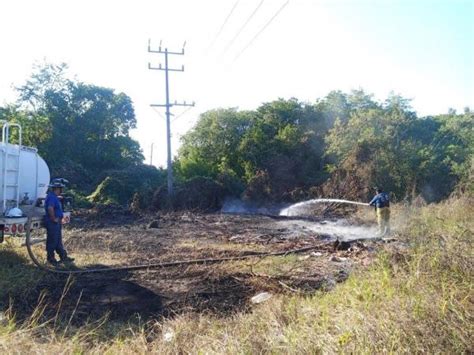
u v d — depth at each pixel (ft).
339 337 14.47
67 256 35.81
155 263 34.30
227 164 132.36
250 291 26.25
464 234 22.17
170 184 98.58
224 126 139.95
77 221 67.05
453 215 45.11
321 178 112.68
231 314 22.00
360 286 20.30
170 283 28.66
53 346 16.16
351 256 34.60
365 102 146.20
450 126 123.75
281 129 136.26
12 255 34.30
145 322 21.75
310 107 147.23
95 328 20.39
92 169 136.87
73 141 135.03
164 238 49.39
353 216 71.92
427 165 93.86
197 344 16.24
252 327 17.31
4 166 31.50
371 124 106.73
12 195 32.65
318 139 128.16
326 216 79.30
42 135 115.03
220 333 17.26
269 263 33.37
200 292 26.40
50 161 124.36
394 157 93.35
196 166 129.39
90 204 93.91
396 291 17.84
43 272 30.32
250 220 71.41
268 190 103.71
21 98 133.59
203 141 139.33
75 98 140.77
